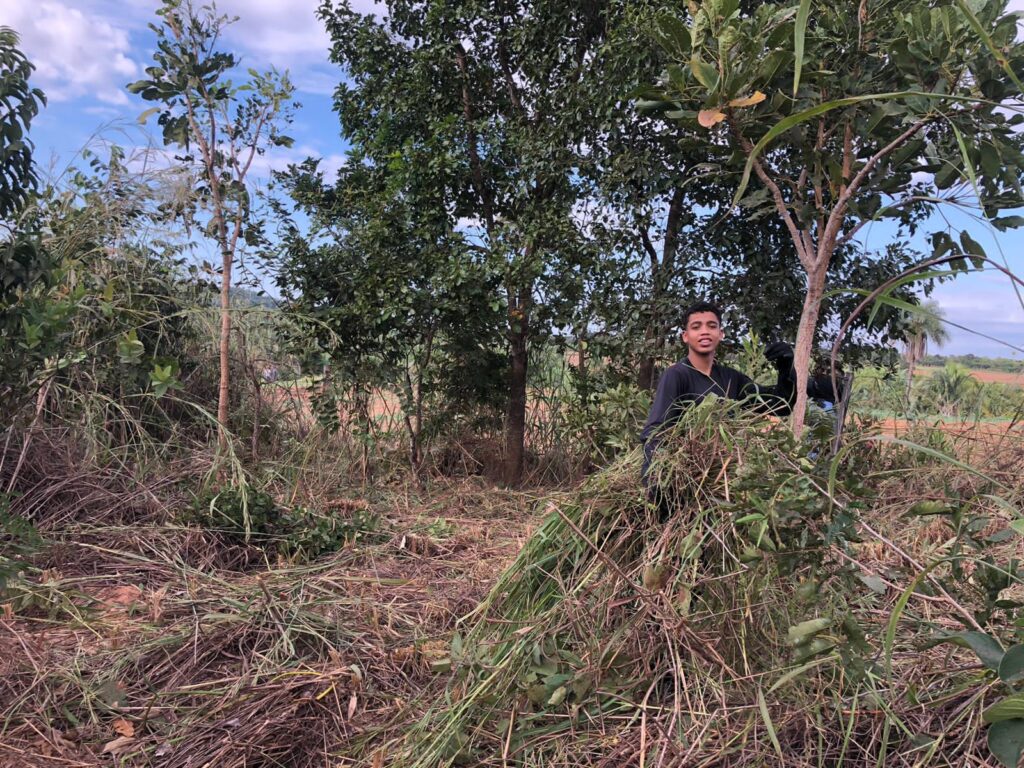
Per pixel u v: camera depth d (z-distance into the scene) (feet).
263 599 11.13
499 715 7.46
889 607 7.97
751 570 6.84
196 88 18.44
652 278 20.38
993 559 6.19
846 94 9.23
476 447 24.81
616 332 20.62
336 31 23.63
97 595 11.94
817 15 9.64
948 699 6.08
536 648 7.68
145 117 18.35
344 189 24.22
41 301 13.80
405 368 22.98
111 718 8.39
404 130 23.62
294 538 14.80
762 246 18.86
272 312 21.29
